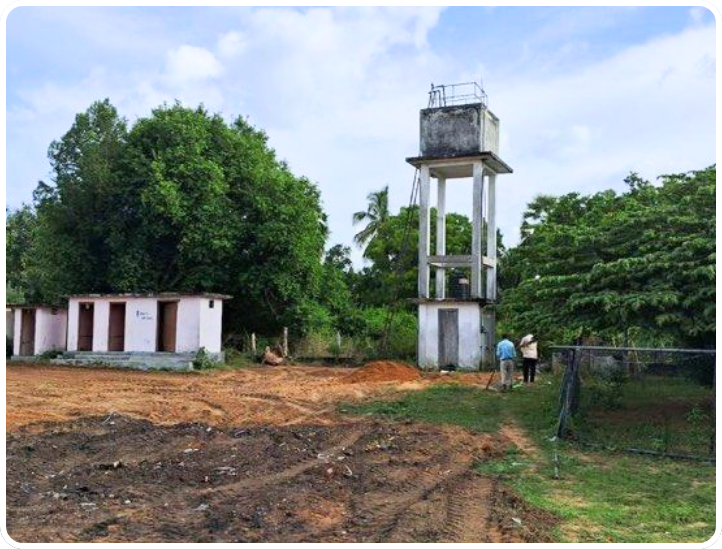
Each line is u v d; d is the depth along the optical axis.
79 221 39.09
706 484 11.04
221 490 10.14
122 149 39.03
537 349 25.59
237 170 39.78
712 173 18.22
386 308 48.78
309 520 8.74
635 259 15.51
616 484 11.00
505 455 13.21
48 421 15.85
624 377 17.59
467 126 31.92
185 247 37.06
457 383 25.27
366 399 20.89
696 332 14.79
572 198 28.70
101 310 33.62
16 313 36.22
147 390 22.86
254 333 40.41
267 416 17.86
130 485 10.36
